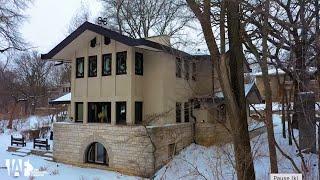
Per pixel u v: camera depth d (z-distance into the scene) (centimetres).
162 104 2014
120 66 2017
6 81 5588
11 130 3866
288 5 1399
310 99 1321
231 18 1156
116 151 1883
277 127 2422
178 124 2028
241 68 1152
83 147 2022
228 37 1171
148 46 1878
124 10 3603
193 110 2238
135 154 1811
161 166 1817
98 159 2022
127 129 1847
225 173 1502
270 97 1123
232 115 1093
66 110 4072
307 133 1532
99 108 2106
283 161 1537
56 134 2156
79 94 2172
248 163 1095
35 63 5672
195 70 2320
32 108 5534
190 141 2138
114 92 2014
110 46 2048
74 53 2209
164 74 2039
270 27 1291
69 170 1920
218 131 2023
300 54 1270
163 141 1858
